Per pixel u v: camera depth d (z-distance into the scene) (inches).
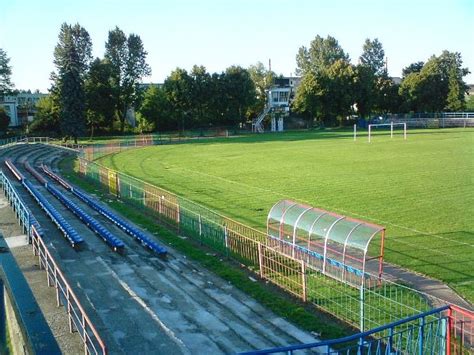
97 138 3631.9
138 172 1945.1
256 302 650.2
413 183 1475.1
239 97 4424.2
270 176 1708.9
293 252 819.4
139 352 490.6
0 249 527.2
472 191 1333.7
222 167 1988.2
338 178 1608.0
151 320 565.9
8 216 928.3
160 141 3346.5
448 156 2092.8
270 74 5103.3
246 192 1443.2
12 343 410.9
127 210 1226.6
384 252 850.1
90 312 562.9
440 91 4581.7
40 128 3639.3
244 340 538.0
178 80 4202.8
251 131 4210.1
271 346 524.1
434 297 624.1
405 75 5541.3
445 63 4603.8
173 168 2027.6
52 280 582.6
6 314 448.8
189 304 634.8
